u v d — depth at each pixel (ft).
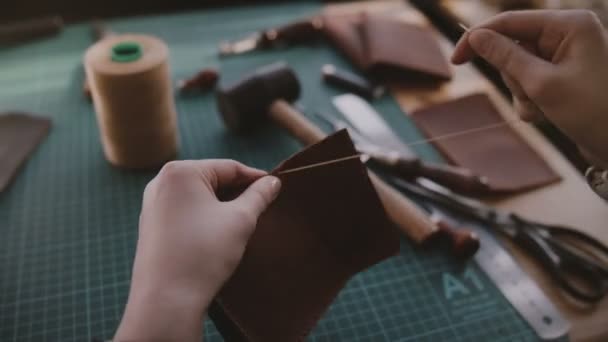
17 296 2.35
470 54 1.99
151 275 1.43
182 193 1.58
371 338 2.20
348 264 1.81
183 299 1.40
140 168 2.98
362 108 3.30
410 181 2.82
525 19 1.87
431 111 3.27
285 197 1.77
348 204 1.75
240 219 1.55
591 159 1.89
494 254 2.49
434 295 2.36
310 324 1.71
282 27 3.93
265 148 3.12
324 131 3.13
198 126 3.27
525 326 2.23
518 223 2.56
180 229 1.50
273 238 1.74
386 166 2.83
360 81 3.49
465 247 2.44
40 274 2.45
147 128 2.77
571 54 1.73
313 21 4.04
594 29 1.73
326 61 3.80
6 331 2.22
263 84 3.11
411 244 2.58
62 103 3.44
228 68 3.71
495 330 2.22
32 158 3.05
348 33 3.83
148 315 1.36
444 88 3.54
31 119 3.24
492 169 2.88
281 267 1.72
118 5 5.11
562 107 1.71
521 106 2.02
